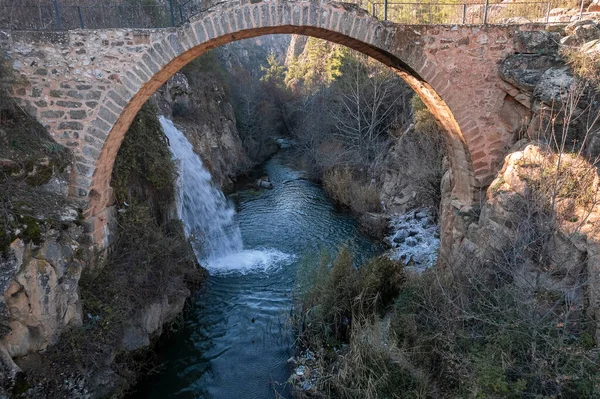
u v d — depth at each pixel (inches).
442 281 288.0
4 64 262.2
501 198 279.7
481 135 329.7
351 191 706.8
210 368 309.9
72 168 281.9
